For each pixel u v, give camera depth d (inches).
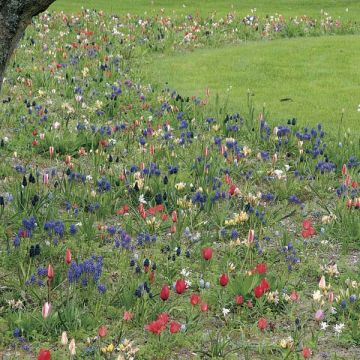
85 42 861.2
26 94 635.5
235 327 290.7
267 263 342.6
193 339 278.4
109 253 346.6
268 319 297.6
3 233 358.0
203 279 324.8
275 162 471.8
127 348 259.1
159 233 373.4
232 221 371.9
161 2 1418.6
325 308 305.3
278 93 688.4
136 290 289.1
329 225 385.7
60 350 264.5
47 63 765.9
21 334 272.2
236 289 308.0
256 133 530.9
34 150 490.6
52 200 390.9
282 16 1105.4
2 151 486.0
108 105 607.5
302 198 438.9
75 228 347.3
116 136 522.9
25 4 306.0
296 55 847.7
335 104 644.7
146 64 821.2
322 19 1092.5
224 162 466.0
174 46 928.9
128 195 412.2
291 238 375.9
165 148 486.0
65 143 496.7
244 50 889.5
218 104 635.5
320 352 275.1
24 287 306.0
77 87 641.6
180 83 729.6
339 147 496.1
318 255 361.4
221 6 1364.4
